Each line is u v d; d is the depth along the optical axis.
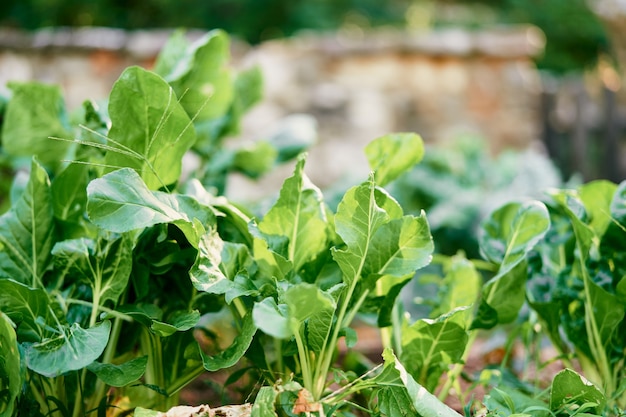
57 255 1.60
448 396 1.92
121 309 1.59
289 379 1.54
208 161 2.24
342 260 1.54
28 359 1.49
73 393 1.63
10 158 2.30
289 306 1.41
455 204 3.51
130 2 8.41
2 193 2.47
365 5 9.30
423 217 1.56
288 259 1.59
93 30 4.89
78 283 1.64
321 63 5.16
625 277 1.65
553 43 9.60
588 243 1.68
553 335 1.77
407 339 1.62
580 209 1.71
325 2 8.73
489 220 1.78
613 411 1.66
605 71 9.38
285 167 4.93
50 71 4.80
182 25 8.37
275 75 5.10
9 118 1.97
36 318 1.56
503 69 5.35
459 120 5.31
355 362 1.87
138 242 1.62
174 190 1.65
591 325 1.71
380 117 5.22
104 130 1.70
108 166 1.56
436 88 5.30
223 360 1.53
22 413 1.57
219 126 2.27
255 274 1.58
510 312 1.68
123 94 1.58
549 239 1.80
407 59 5.26
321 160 5.10
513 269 1.66
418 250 1.57
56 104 2.00
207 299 1.71
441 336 1.60
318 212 1.60
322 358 1.55
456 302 1.72
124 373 1.53
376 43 5.20
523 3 9.60
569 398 1.55
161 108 1.59
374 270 1.57
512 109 5.36
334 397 1.52
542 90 5.89
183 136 1.62
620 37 4.93
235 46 5.07
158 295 1.68
